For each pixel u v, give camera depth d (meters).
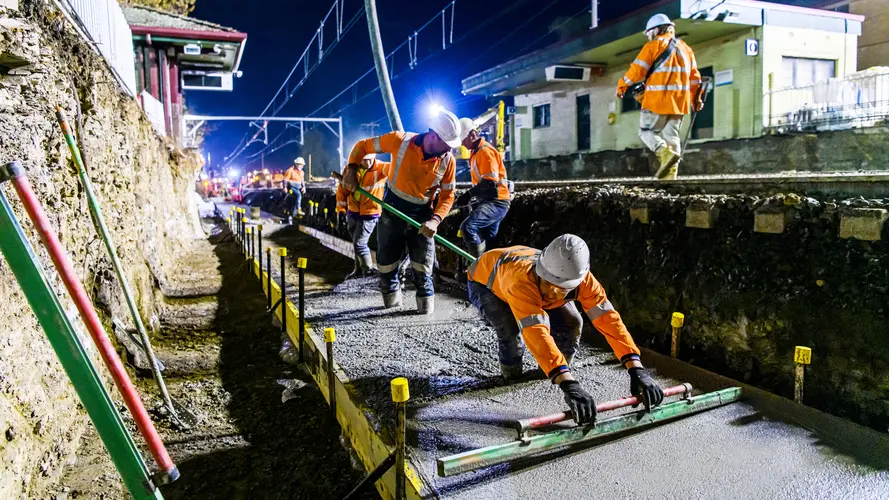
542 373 3.75
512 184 5.92
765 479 2.45
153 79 14.86
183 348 5.30
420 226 4.58
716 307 3.75
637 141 12.72
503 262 3.18
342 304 5.71
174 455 3.50
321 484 3.15
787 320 3.34
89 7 6.95
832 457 2.62
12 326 2.78
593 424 2.78
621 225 4.67
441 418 3.12
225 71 18.39
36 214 1.58
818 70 10.84
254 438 3.72
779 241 3.48
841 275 3.14
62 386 3.26
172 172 12.31
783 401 3.10
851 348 3.02
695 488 2.40
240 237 11.16
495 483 2.48
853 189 3.24
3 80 3.45
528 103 16.59
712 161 10.80
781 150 9.62
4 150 3.05
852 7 12.62
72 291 1.59
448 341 4.45
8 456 2.45
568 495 2.37
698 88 6.15
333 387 3.75
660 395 2.79
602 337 4.44
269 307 6.32
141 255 6.20
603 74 13.55
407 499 2.56
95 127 5.05
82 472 3.08
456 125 4.55
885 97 8.82
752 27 10.24
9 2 3.48
